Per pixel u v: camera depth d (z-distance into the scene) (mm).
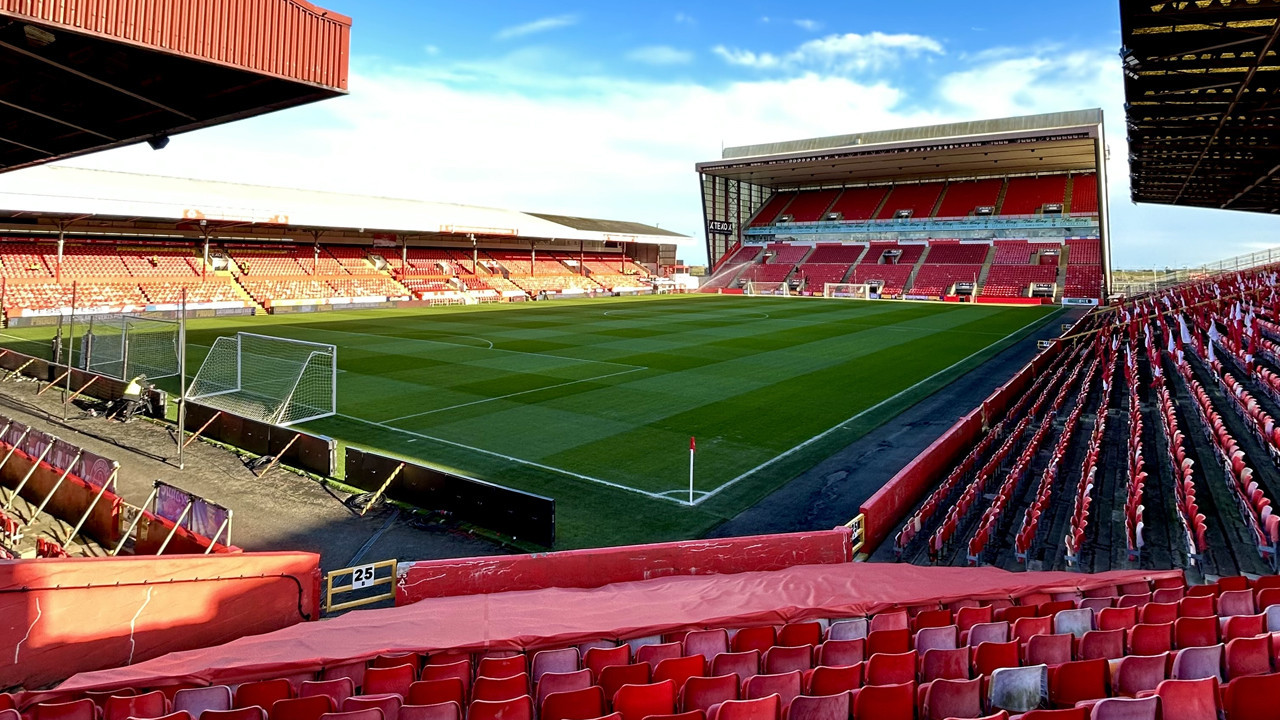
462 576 9453
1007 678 5398
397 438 17297
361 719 4938
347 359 28406
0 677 6590
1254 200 44156
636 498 13508
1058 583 8641
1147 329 30891
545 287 70250
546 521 11352
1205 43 17047
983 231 75625
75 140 16219
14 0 8781
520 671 6398
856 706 5203
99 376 20656
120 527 11391
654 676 6059
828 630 7270
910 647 6719
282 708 5270
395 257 64062
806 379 25547
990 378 26641
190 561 7832
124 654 7379
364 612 8539
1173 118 23141
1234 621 6383
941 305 62188
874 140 72750
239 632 8250
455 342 33875
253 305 47219
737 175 84000
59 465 12758
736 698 5625
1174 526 11250
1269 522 9508
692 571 10094
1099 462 15195
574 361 28625
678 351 31812
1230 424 16609
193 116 13773
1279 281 39438
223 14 10859
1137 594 8484
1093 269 66438
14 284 40750
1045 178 77500
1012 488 12930
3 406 20031
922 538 11711
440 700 5699
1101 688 5566
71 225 45656
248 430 16312
